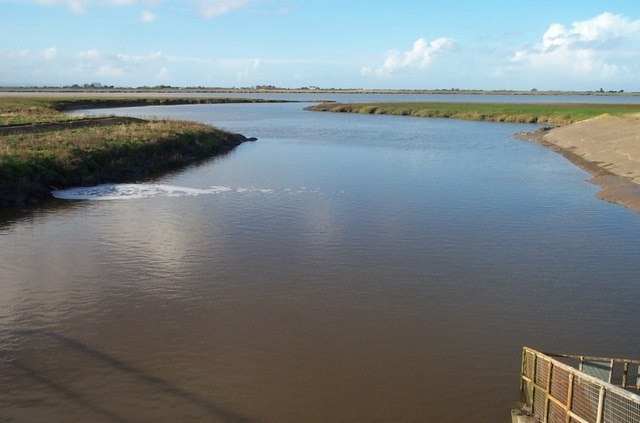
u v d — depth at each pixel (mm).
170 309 14016
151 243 19406
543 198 28172
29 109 75375
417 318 13773
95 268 16859
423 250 19094
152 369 11164
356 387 10680
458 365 11555
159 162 37312
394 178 33781
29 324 13094
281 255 18266
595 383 8695
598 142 49094
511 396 10492
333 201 26734
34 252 18344
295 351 11992
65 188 28859
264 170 36719
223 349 12023
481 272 17078
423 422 9672
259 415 9758
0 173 25781
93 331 12773
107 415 9648
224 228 21484
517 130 73562
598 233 21625
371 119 95000
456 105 126375
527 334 13047
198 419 9602
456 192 29469
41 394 10227
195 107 133125
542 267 17641
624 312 14391
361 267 17281
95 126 47438
